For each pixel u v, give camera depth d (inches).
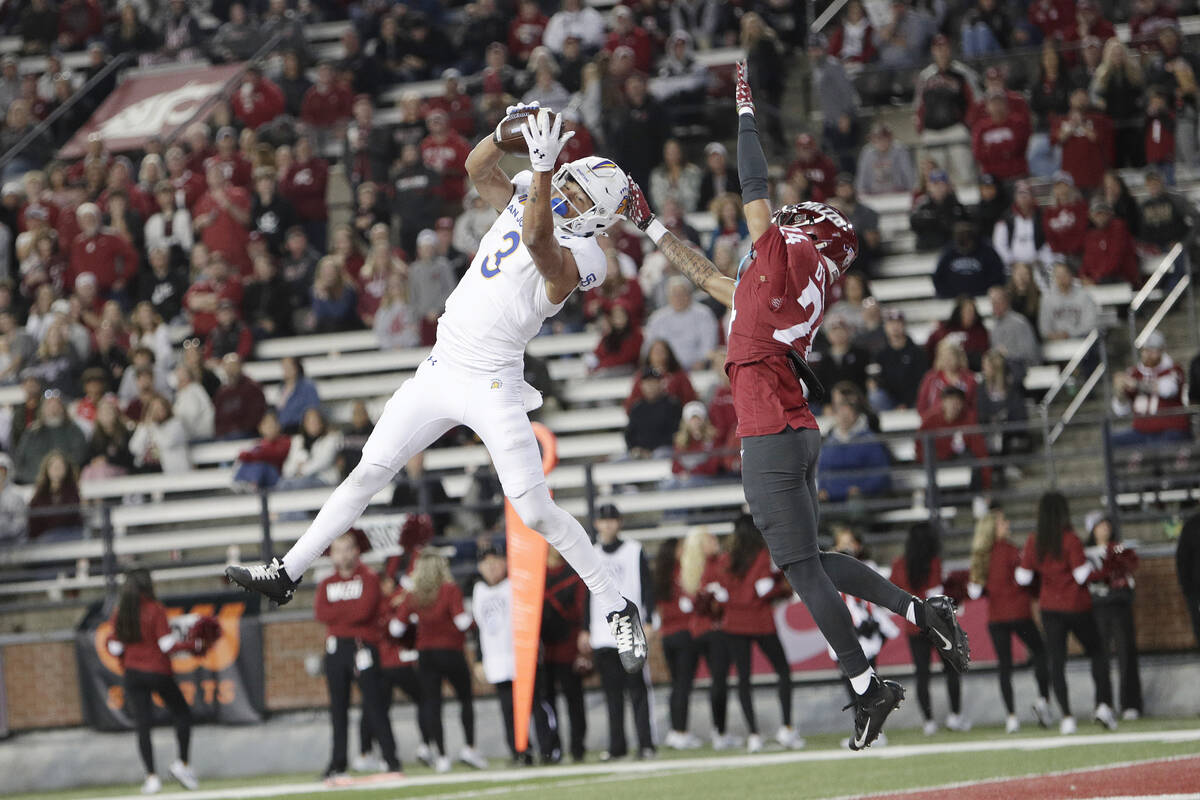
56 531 2425.0
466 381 946.7
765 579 1959.9
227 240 2881.4
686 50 2994.6
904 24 3105.3
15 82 3550.7
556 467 2390.5
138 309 2753.4
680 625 2046.0
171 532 2432.3
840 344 2372.0
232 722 2247.8
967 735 1967.3
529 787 1684.3
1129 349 2471.7
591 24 3176.7
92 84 3476.9
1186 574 1962.4
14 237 3137.3
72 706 2272.4
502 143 948.0
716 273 957.2
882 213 2824.8
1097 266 2536.9
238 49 3550.7
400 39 3373.5
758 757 1875.0
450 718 2204.7
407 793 1752.0
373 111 3282.5
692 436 2249.0
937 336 2385.6
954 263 2554.1
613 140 2787.9
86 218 2876.5
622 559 1953.7
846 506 2175.2
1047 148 2819.9
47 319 2812.5
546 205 887.1
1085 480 2292.1
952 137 2908.5
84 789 2224.4
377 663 1972.2
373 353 2682.1
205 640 2126.0
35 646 2284.7
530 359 2497.5
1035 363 2370.8
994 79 2738.7
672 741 2070.6
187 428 2561.5
